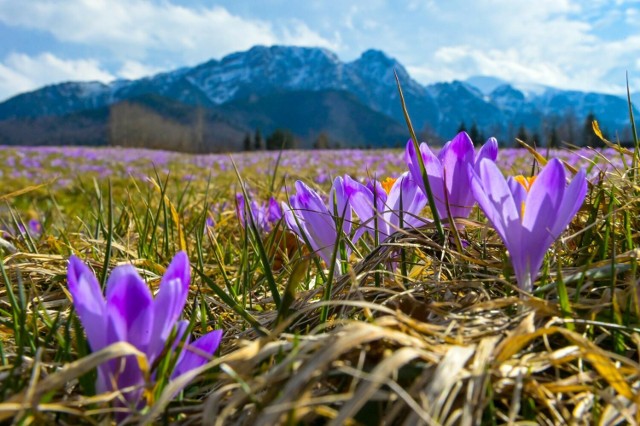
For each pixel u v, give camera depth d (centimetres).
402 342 15
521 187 19
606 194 30
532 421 16
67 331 19
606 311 20
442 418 13
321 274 26
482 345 15
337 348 13
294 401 13
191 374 14
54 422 16
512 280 24
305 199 26
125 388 15
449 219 23
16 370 18
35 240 48
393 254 27
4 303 27
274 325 23
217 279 35
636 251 22
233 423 16
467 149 24
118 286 15
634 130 31
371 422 15
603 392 15
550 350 17
